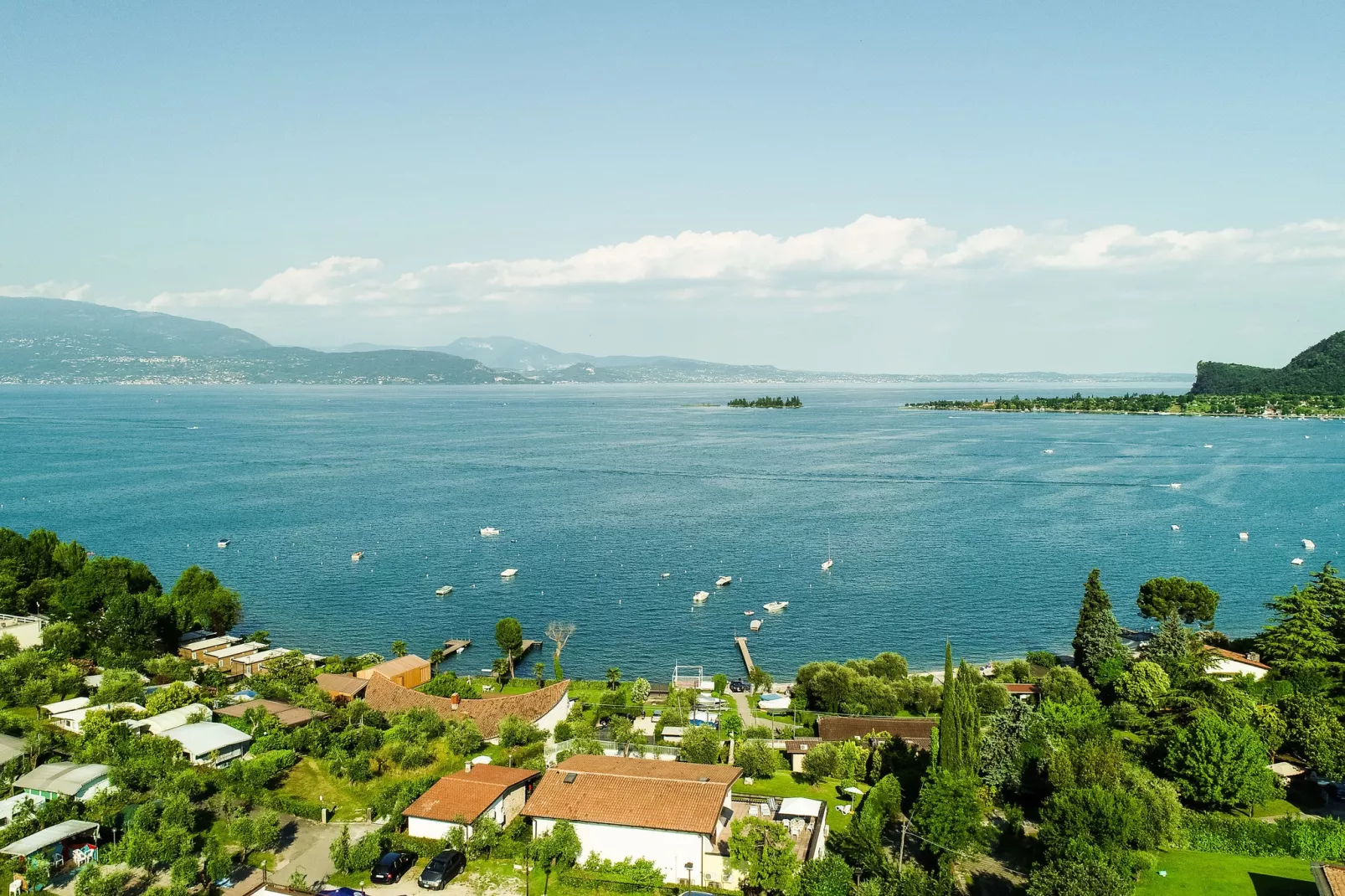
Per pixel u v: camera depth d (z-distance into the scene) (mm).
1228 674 122812
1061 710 100250
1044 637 169875
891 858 73938
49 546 163125
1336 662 118000
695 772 79750
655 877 67812
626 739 102438
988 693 119500
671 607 190250
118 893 63594
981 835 74562
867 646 165375
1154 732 99188
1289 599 126625
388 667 134875
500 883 68000
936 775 77125
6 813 74438
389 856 69562
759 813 78938
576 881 67875
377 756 93938
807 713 124188
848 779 90438
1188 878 69812
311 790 85375
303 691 118812
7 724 94562
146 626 136000
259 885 65312
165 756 85375
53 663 118000
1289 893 67625
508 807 79062
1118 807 71438
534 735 103188
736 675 150750
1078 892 62219
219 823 77312
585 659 158375
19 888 64688
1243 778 83312
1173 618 132125
